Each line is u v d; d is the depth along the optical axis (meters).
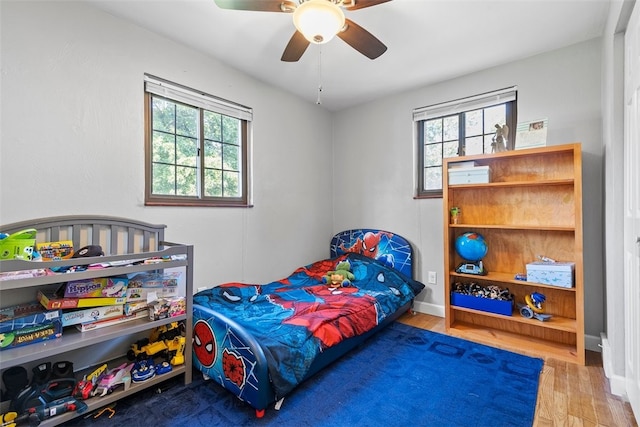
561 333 2.39
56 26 1.75
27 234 1.52
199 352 1.86
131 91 2.06
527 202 2.51
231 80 2.68
